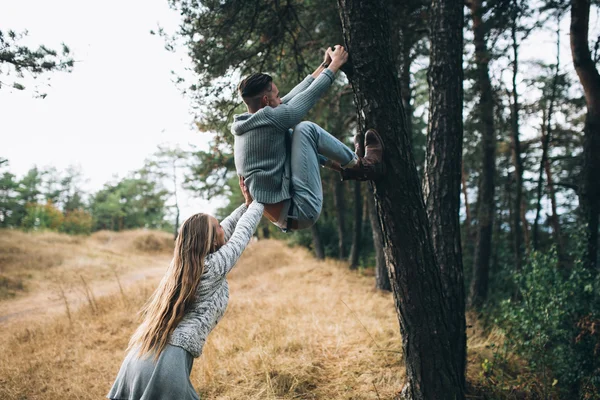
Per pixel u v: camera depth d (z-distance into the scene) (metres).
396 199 2.89
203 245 2.26
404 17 6.82
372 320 6.60
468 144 12.61
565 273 5.86
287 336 5.72
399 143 2.79
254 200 2.30
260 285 11.63
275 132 2.13
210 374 4.57
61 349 6.09
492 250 12.66
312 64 6.93
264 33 5.59
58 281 12.96
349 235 19.48
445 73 4.23
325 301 8.46
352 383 4.36
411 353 3.34
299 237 21.02
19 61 5.21
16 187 36.19
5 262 14.56
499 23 7.92
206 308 2.22
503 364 5.05
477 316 7.32
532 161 14.76
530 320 5.02
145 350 2.12
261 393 4.15
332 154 2.37
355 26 2.62
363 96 2.72
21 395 4.55
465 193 17.05
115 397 2.14
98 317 7.86
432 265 3.17
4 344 6.56
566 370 4.81
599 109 6.70
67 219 30.52
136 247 25.23
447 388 3.29
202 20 5.21
